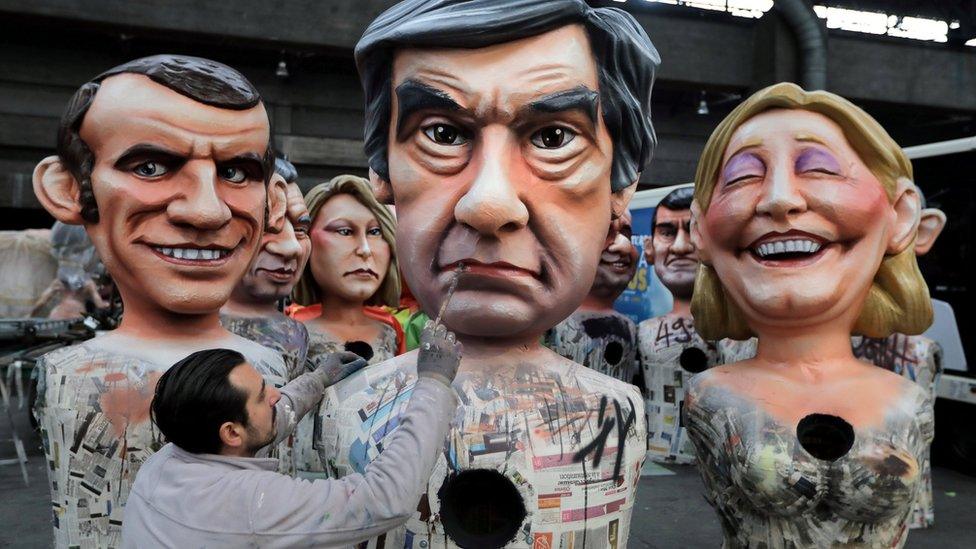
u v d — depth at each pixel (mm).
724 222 2100
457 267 1591
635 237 7672
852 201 1980
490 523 1619
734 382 2145
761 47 11586
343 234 3902
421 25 1548
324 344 3848
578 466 1604
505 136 1574
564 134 1616
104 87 1964
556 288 1627
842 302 2037
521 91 1547
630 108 1735
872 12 12891
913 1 12875
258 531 1330
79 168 1989
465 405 1607
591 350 5031
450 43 1559
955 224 5359
